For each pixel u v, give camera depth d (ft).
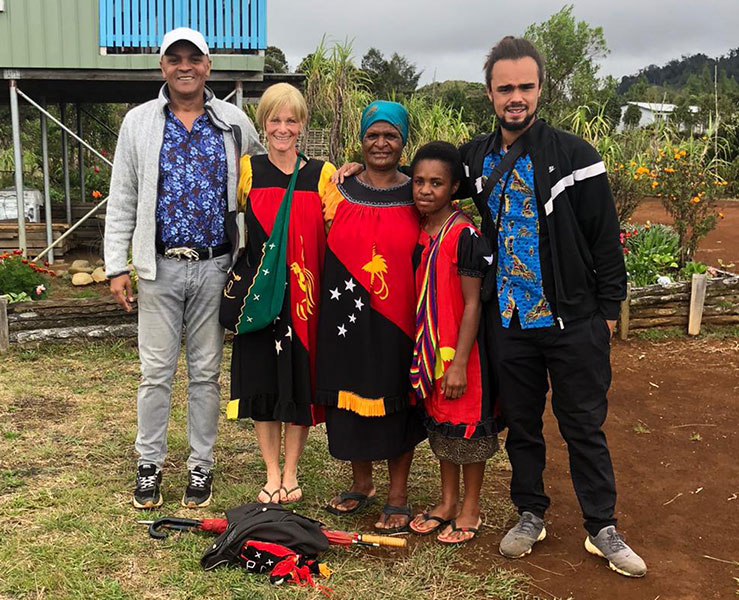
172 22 30.96
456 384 10.43
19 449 14.42
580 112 38.47
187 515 11.94
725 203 54.54
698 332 23.71
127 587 9.89
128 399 17.48
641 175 31.14
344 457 11.10
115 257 11.73
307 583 9.98
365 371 10.83
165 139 11.39
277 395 11.61
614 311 10.34
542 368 10.70
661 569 10.69
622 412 17.43
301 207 11.19
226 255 11.89
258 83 33.19
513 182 10.06
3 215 39.09
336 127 39.17
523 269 10.18
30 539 10.98
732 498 13.08
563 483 13.62
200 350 12.10
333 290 10.99
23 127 69.21
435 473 13.78
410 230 10.78
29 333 21.02
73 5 30.91
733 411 17.46
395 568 10.44
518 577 10.32
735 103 119.85
